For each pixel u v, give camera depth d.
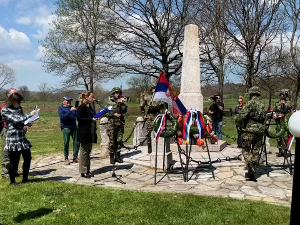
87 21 19.75
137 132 10.73
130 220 4.18
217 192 5.39
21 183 5.96
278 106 8.79
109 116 7.71
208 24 17.17
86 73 19.53
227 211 4.42
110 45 19.41
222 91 18.42
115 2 18.69
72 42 20.52
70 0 19.92
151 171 7.06
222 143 9.73
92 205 4.74
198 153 8.95
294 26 16.06
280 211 4.41
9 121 5.60
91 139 6.43
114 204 4.78
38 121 23.31
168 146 7.42
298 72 15.89
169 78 21.02
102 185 5.90
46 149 10.90
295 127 2.09
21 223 4.09
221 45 16.98
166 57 19.98
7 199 5.00
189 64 9.77
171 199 4.96
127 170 7.21
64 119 8.13
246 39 15.59
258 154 6.21
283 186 5.80
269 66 17.20
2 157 6.47
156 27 19.33
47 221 4.15
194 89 9.76
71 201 4.93
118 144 7.85
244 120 6.18
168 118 6.34
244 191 5.46
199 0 17.38
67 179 6.42
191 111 6.53
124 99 7.96
